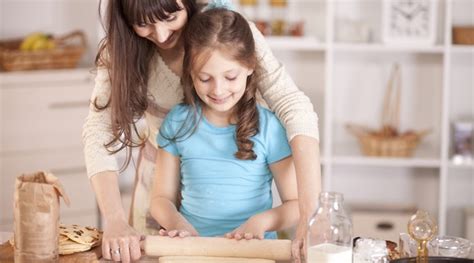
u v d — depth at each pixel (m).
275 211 2.24
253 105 2.27
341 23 4.26
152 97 2.47
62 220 4.29
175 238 2.08
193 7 2.25
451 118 4.42
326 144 4.25
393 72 4.39
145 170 2.66
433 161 4.20
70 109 4.25
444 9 4.32
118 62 2.31
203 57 2.12
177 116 2.34
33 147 4.21
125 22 2.30
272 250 2.03
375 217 4.27
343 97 4.45
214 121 2.30
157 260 2.07
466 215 4.34
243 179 2.29
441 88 4.39
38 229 1.97
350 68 4.42
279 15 4.34
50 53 4.20
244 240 2.06
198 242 2.06
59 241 2.10
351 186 4.54
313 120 2.24
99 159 2.30
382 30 4.19
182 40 2.36
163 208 2.32
